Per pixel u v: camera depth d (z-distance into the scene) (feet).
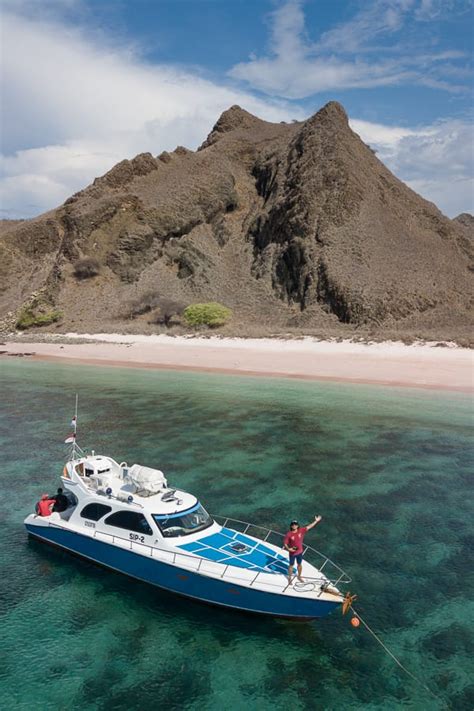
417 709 32.07
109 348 206.28
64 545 49.29
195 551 42.83
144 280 301.84
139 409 108.17
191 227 330.95
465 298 256.93
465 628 39.50
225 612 41.11
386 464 75.51
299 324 252.01
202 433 90.43
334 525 56.24
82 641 37.60
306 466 74.43
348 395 121.49
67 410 107.24
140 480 47.26
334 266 267.80
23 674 34.37
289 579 39.19
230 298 288.30
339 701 32.65
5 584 44.45
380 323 234.99
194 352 188.65
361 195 303.68
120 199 327.88
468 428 94.43
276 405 111.86
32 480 68.08
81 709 31.65
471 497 63.93
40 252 372.99
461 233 343.46
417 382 134.41
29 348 214.90
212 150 390.42
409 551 50.80
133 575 44.62
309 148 329.93
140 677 34.35
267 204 342.64
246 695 32.99
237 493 64.59
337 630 39.45
